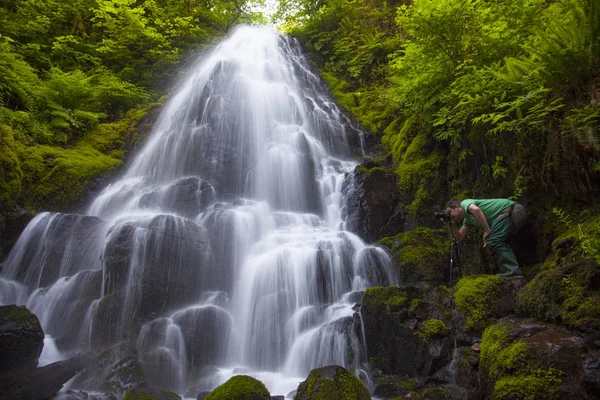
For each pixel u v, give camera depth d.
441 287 5.38
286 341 5.81
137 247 6.01
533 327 3.90
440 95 6.83
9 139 7.86
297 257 6.41
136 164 9.61
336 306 5.95
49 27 12.23
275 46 13.20
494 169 5.93
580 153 4.87
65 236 6.79
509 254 5.30
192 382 5.20
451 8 6.30
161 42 13.70
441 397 3.98
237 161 9.14
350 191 8.06
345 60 12.98
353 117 10.98
